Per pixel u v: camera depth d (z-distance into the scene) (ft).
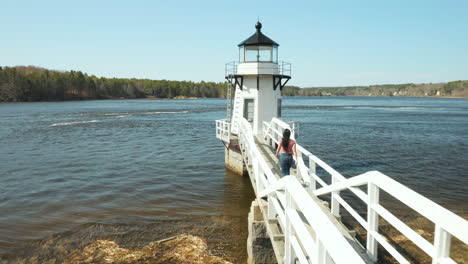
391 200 46.52
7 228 38.27
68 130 134.00
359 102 536.83
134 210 44.57
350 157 81.92
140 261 30.48
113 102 432.66
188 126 152.66
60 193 52.13
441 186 56.29
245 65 65.62
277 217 22.36
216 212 44.16
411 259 27.86
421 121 186.19
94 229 37.99
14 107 288.51
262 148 46.50
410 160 77.87
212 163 75.15
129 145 99.60
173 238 35.53
